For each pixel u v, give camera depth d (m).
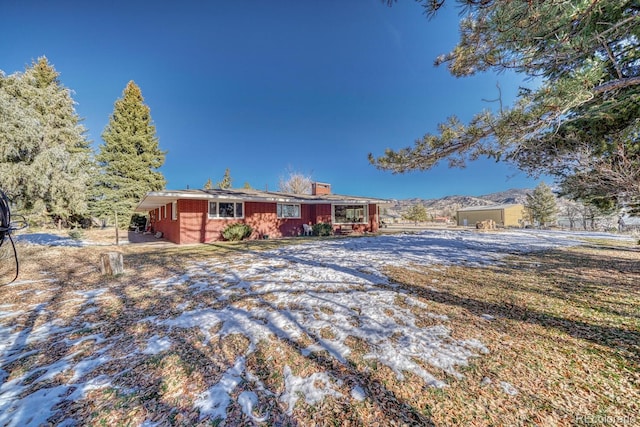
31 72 12.16
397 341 2.73
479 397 1.91
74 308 3.76
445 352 2.51
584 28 2.33
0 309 3.75
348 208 16.92
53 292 4.47
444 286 4.53
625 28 2.49
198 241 11.98
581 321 3.12
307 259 7.03
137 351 2.64
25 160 7.34
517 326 3.03
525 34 2.39
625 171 4.29
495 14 2.27
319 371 2.28
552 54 2.63
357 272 5.48
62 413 1.84
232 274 5.48
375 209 17.86
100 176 19.03
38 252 8.48
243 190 16.22
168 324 3.22
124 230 19.89
